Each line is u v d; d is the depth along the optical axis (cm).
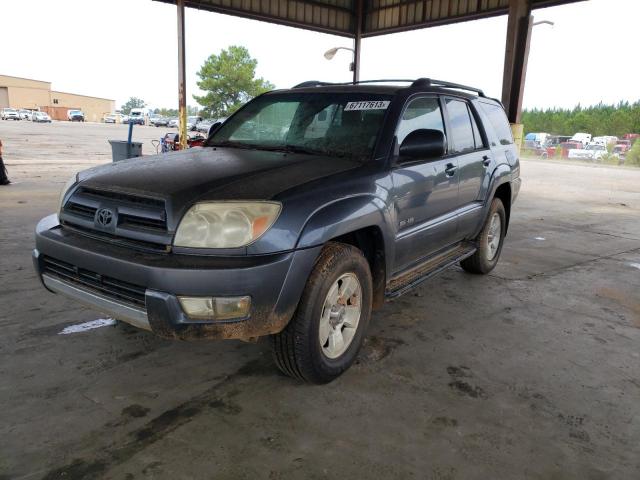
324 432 236
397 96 338
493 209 477
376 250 303
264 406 255
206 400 259
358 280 285
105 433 229
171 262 225
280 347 259
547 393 279
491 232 495
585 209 1030
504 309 409
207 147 364
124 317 238
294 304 242
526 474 212
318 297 253
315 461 215
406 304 412
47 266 278
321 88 376
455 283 474
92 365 291
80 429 231
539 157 3142
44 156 1670
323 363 268
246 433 233
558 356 326
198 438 228
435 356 319
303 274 241
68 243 256
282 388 273
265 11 1608
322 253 261
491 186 450
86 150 2027
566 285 482
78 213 271
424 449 226
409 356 318
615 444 235
